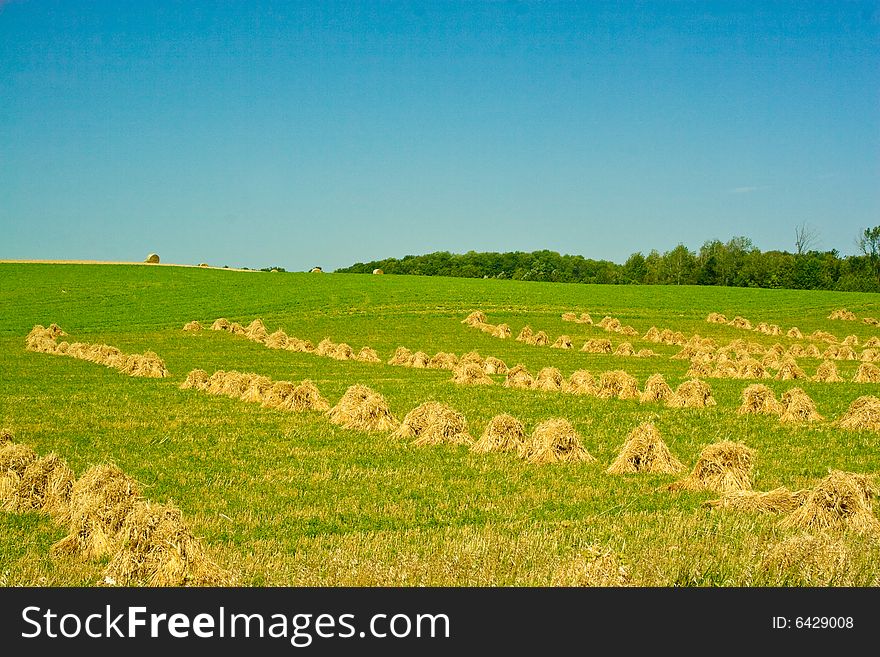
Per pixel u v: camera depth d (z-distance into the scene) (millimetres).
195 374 32469
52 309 69000
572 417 25672
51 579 11383
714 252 156875
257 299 77000
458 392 31391
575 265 187875
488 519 14750
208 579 11336
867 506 14453
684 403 28328
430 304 75812
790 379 37688
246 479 17703
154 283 88438
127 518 12164
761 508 15336
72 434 22531
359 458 19828
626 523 14164
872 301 90250
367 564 11445
